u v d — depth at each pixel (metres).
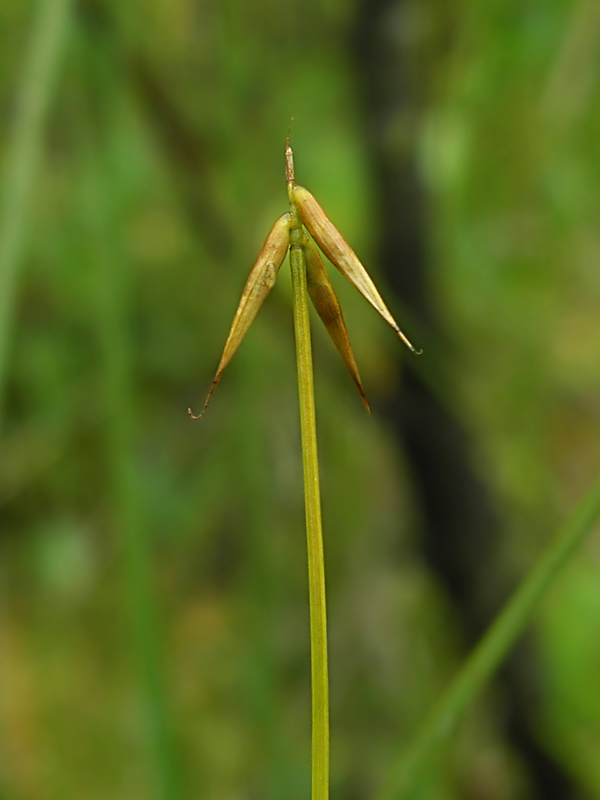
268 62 0.21
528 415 0.24
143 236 0.23
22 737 0.25
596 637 0.24
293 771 0.22
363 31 0.20
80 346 0.23
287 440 0.22
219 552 0.25
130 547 0.14
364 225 0.21
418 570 0.24
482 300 0.23
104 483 0.25
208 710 0.24
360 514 0.25
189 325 0.24
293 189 0.08
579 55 0.20
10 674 0.26
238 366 0.19
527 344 0.24
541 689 0.22
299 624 0.23
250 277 0.07
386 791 0.11
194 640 0.25
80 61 0.16
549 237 0.23
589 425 0.29
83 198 0.20
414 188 0.20
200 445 0.25
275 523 0.23
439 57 0.20
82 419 0.23
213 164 0.20
